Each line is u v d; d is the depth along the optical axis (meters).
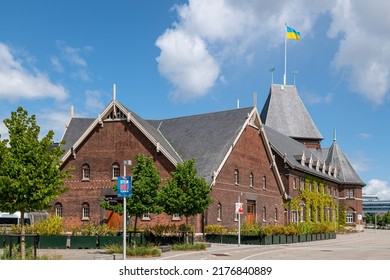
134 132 50.81
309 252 33.22
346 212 96.50
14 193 21.98
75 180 51.84
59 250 32.81
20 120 23.12
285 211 66.94
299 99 105.69
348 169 98.81
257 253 31.86
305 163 78.38
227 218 51.16
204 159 52.09
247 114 56.59
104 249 33.56
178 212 36.81
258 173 58.81
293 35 106.56
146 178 33.84
